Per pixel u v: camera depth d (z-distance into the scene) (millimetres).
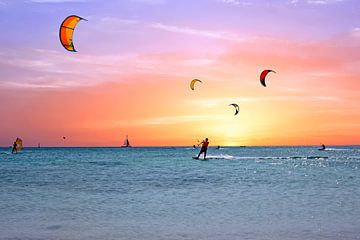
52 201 14141
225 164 40062
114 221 10633
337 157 64500
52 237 8930
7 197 15172
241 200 14203
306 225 10016
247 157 63688
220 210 12172
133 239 8742
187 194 15883
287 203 13484
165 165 38531
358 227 9758
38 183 20469
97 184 19812
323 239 8641
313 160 51750
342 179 22453
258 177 23766
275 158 59094
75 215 11461
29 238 8852
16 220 10781
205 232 9344
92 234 9203
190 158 58906
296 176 24578
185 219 10844
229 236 8969
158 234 9180
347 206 12805
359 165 38969
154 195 15617
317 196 15180
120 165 39344
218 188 17953
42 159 59656
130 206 12992
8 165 40656
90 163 44688
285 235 9016
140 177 23906
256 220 10656
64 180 22109
